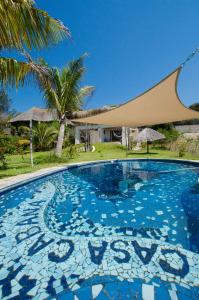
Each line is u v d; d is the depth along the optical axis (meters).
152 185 8.11
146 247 3.46
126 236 3.88
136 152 20.27
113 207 5.59
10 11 5.03
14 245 3.56
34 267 2.95
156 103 9.85
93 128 29.17
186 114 11.74
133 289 2.51
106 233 4.02
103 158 15.52
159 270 2.86
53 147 23.91
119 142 28.59
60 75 13.80
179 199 6.23
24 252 3.34
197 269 2.86
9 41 5.39
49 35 5.91
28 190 7.28
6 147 10.91
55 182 8.60
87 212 5.22
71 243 3.63
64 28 5.92
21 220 4.68
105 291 2.49
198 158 14.08
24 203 5.89
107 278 2.72
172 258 3.13
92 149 23.84
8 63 6.44
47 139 22.91
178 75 7.06
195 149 17.03
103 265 2.99
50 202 6.00
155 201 6.06
